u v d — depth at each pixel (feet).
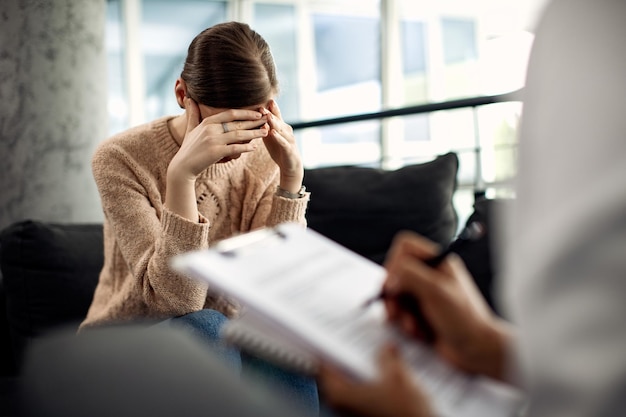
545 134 1.22
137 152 5.02
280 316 1.59
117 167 4.91
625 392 1.06
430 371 1.67
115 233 4.80
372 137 22.11
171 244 4.23
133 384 1.30
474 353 1.68
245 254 1.85
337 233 6.03
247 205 5.23
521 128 1.34
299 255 1.95
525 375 1.26
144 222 4.70
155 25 20.71
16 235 5.99
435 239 5.86
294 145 4.83
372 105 22.85
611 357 1.06
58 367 1.39
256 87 4.48
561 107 1.20
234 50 4.47
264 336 1.66
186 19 21.17
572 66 1.20
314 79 23.04
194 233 4.21
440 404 1.57
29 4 7.43
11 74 7.39
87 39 7.89
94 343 1.48
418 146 22.13
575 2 1.25
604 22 1.19
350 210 6.04
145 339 1.49
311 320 1.64
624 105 1.11
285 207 4.84
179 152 4.34
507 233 1.37
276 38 22.58
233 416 1.24
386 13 19.98
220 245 1.91
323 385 1.61
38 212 7.55
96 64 8.03
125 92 20.21
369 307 1.82
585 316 1.09
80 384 1.32
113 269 5.00
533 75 1.32
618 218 1.06
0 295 6.09
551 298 1.14
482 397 1.63
